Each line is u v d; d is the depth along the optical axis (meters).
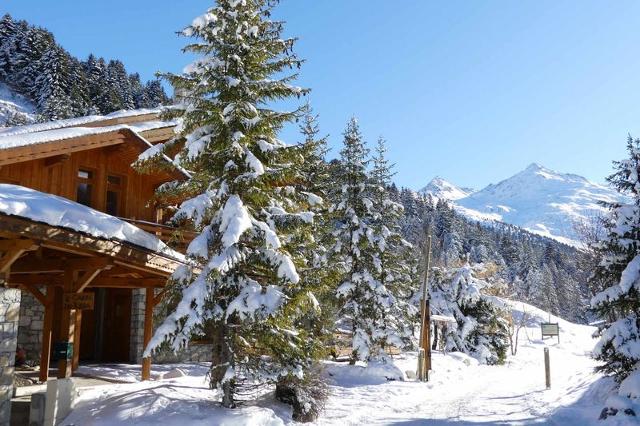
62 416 9.73
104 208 17.17
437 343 37.12
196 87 11.75
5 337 9.17
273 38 12.34
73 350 11.52
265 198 11.27
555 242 195.88
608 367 14.12
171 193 12.12
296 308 11.38
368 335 23.78
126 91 108.81
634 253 13.85
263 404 11.95
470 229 123.75
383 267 25.34
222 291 11.25
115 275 13.91
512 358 39.31
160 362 18.94
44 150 14.45
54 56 99.44
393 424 12.10
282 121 12.08
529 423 12.16
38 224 9.05
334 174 26.05
